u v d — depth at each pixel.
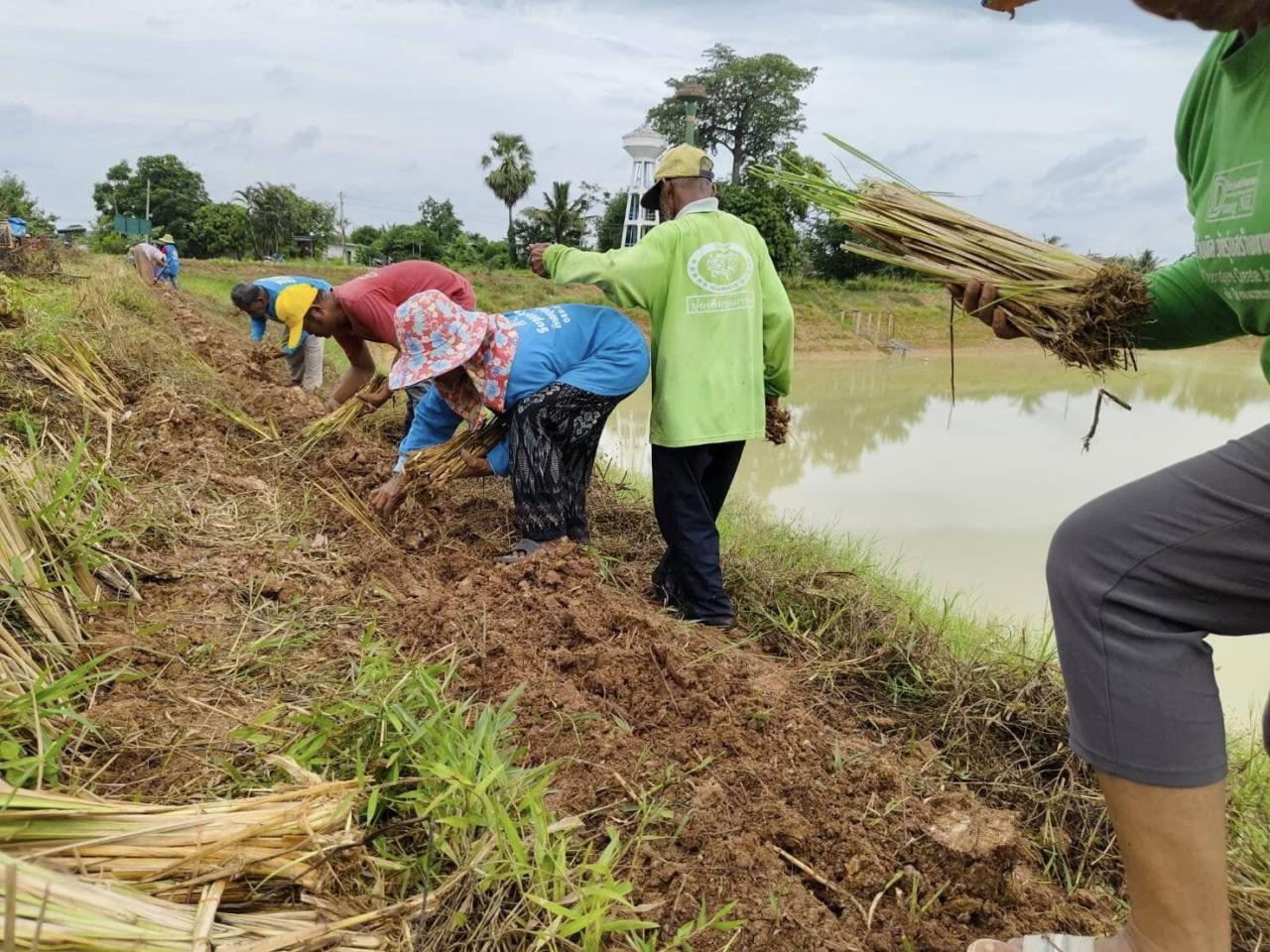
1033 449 13.85
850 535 7.89
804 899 2.22
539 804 2.07
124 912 1.47
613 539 4.98
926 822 2.48
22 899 1.38
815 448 13.55
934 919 2.28
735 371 3.92
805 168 2.96
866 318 35.12
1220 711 1.66
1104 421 16.77
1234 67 1.63
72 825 1.61
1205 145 1.81
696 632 3.79
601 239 52.56
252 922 1.64
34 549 2.76
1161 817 1.63
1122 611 1.65
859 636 3.86
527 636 3.30
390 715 2.22
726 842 2.33
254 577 3.46
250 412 6.39
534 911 1.89
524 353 4.07
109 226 63.19
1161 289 2.27
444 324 4.04
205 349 9.10
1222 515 1.57
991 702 3.27
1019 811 2.81
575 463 4.39
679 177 4.15
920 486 11.15
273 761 2.10
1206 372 25.30
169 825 1.67
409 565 4.08
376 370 6.66
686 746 2.80
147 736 2.29
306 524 4.20
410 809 2.12
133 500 3.80
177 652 2.78
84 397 4.96
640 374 4.24
